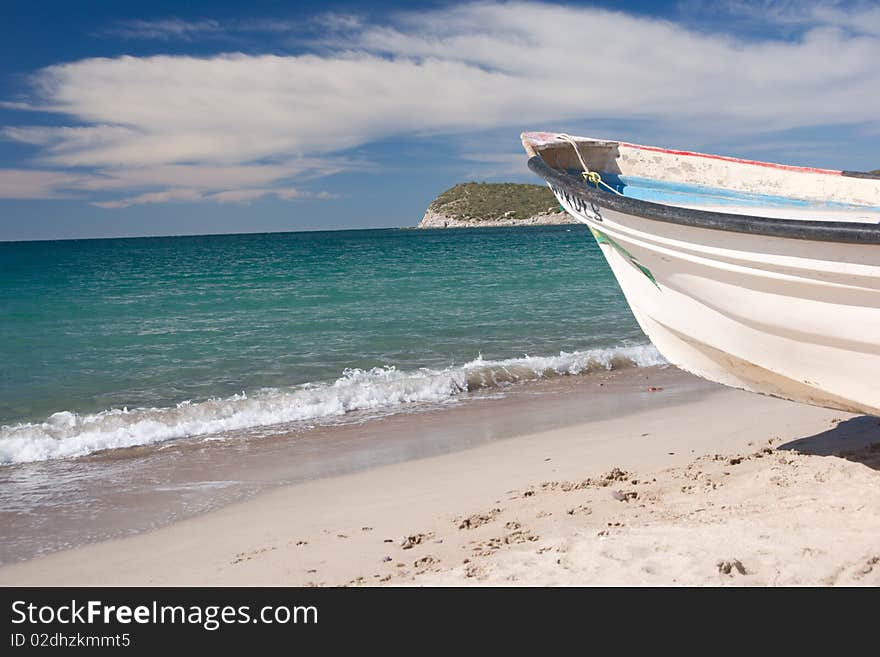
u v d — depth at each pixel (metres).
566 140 6.70
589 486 5.48
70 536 5.41
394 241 81.50
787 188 6.87
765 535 3.96
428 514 5.28
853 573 3.51
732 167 7.00
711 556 3.75
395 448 7.57
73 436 8.26
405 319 17.03
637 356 12.36
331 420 8.93
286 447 7.75
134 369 11.95
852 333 4.64
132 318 18.16
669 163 7.04
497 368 11.46
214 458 7.41
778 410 8.17
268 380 11.05
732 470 5.52
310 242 88.75
